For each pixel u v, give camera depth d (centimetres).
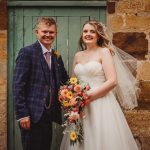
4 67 529
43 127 465
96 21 491
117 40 529
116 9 530
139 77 528
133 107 512
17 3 539
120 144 471
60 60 494
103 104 474
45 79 464
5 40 529
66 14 544
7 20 541
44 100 460
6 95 532
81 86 458
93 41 485
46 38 465
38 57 463
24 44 544
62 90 455
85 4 541
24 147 464
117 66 501
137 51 529
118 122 478
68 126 491
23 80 454
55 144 544
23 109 450
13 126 543
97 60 480
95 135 468
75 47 544
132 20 529
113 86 469
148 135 527
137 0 529
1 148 530
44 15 545
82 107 459
